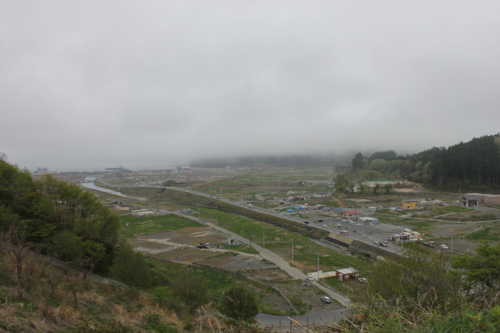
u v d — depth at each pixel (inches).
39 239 1008.9
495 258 751.7
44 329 374.3
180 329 557.3
